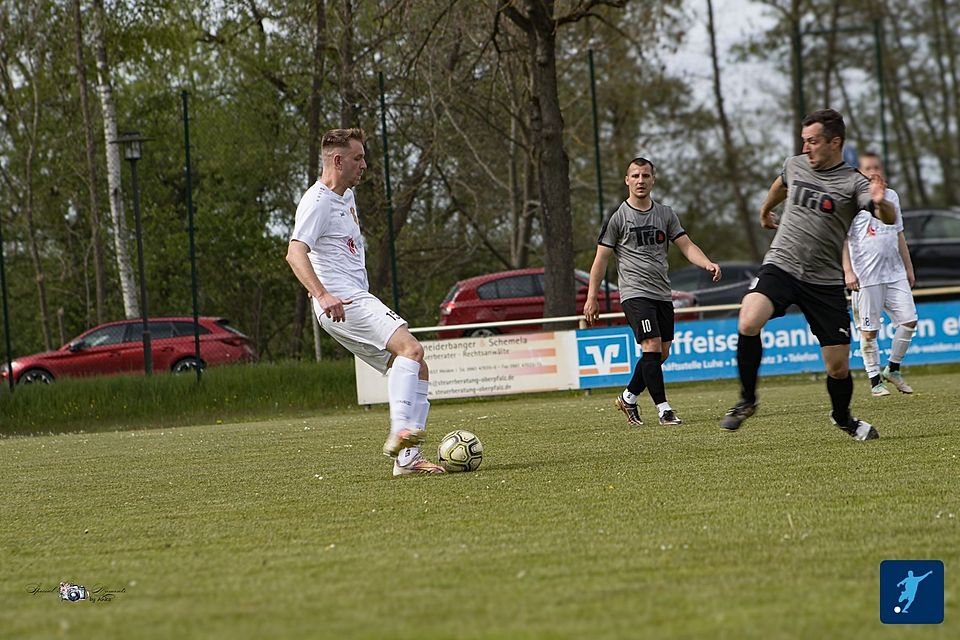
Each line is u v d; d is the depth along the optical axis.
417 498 20.59
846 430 26.05
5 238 108.50
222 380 60.31
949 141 139.00
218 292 92.25
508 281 76.44
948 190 141.38
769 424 31.48
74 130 101.06
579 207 104.88
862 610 11.36
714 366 56.00
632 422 34.31
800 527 15.86
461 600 12.34
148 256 92.69
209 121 89.38
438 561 14.59
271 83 89.50
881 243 39.06
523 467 24.70
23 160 104.31
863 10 130.50
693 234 145.25
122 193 96.31
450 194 85.06
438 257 83.75
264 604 12.52
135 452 35.06
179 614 12.23
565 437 31.62
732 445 26.80
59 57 96.94
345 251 23.97
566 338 55.56
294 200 90.88
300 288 86.75
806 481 20.30
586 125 101.44
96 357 76.50
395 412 23.91
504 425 37.31
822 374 57.91
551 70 67.62
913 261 85.62
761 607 11.58
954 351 55.31
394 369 23.97
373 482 23.48
